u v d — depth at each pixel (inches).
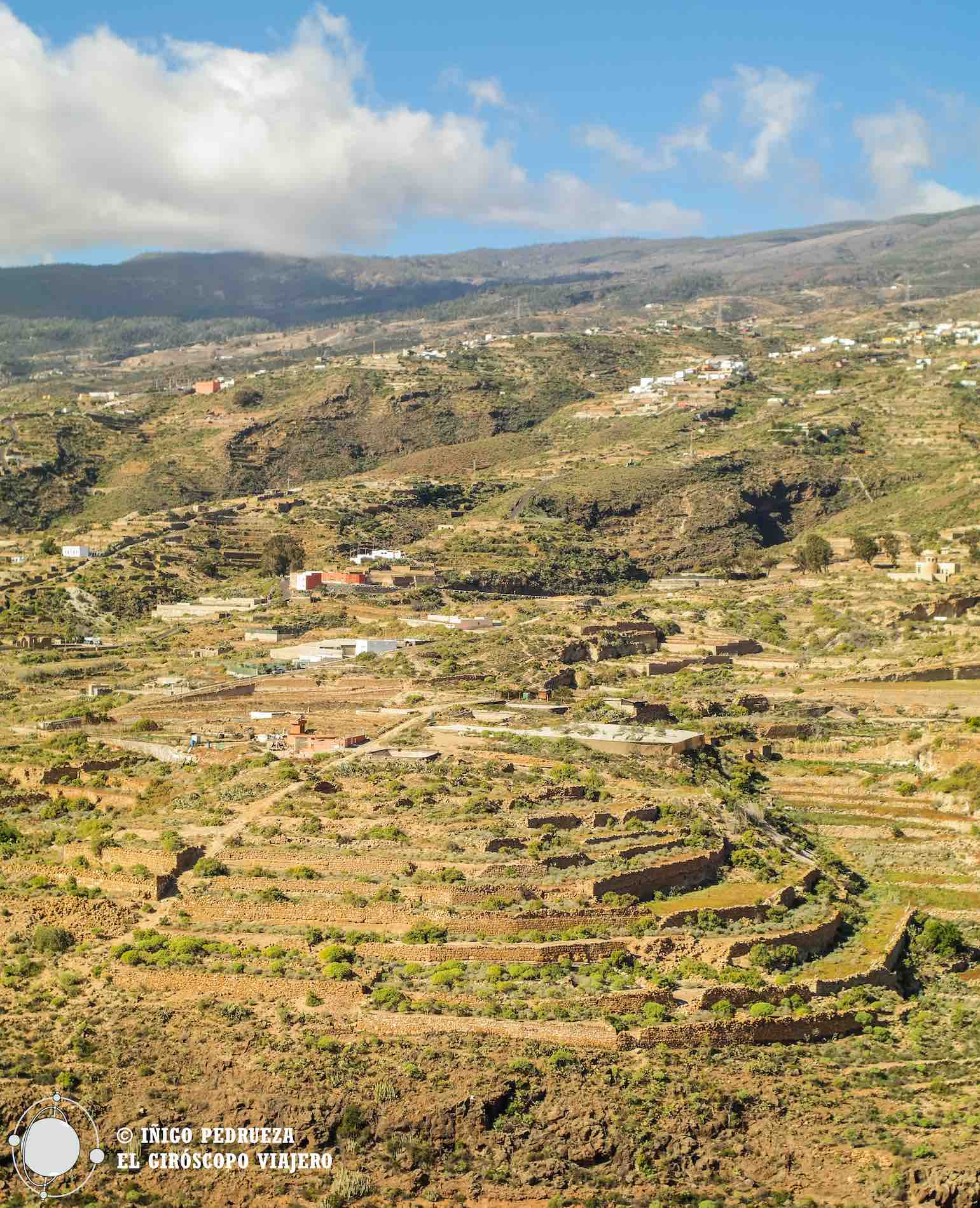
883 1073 5649.6
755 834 7426.2
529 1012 5639.8
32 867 6742.1
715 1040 5674.2
